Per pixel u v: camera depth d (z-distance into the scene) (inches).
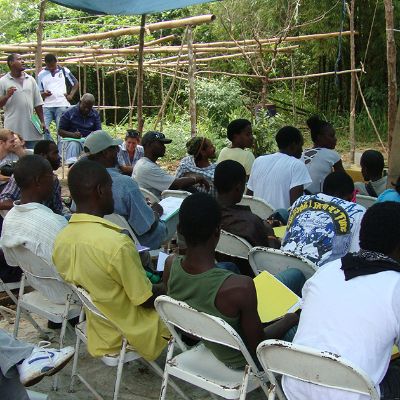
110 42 642.8
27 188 137.9
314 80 633.6
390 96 253.3
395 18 519.5
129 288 115.3
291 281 127.3
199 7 633.6
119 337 119.3
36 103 325.7
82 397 133.8
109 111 711.7
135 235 167.9
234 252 149.8
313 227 136.2
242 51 438.0
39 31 340.5
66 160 338.6
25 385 101.7
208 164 225.6
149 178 213.0
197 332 102.8
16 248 134.7
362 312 88.0
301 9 536.7
